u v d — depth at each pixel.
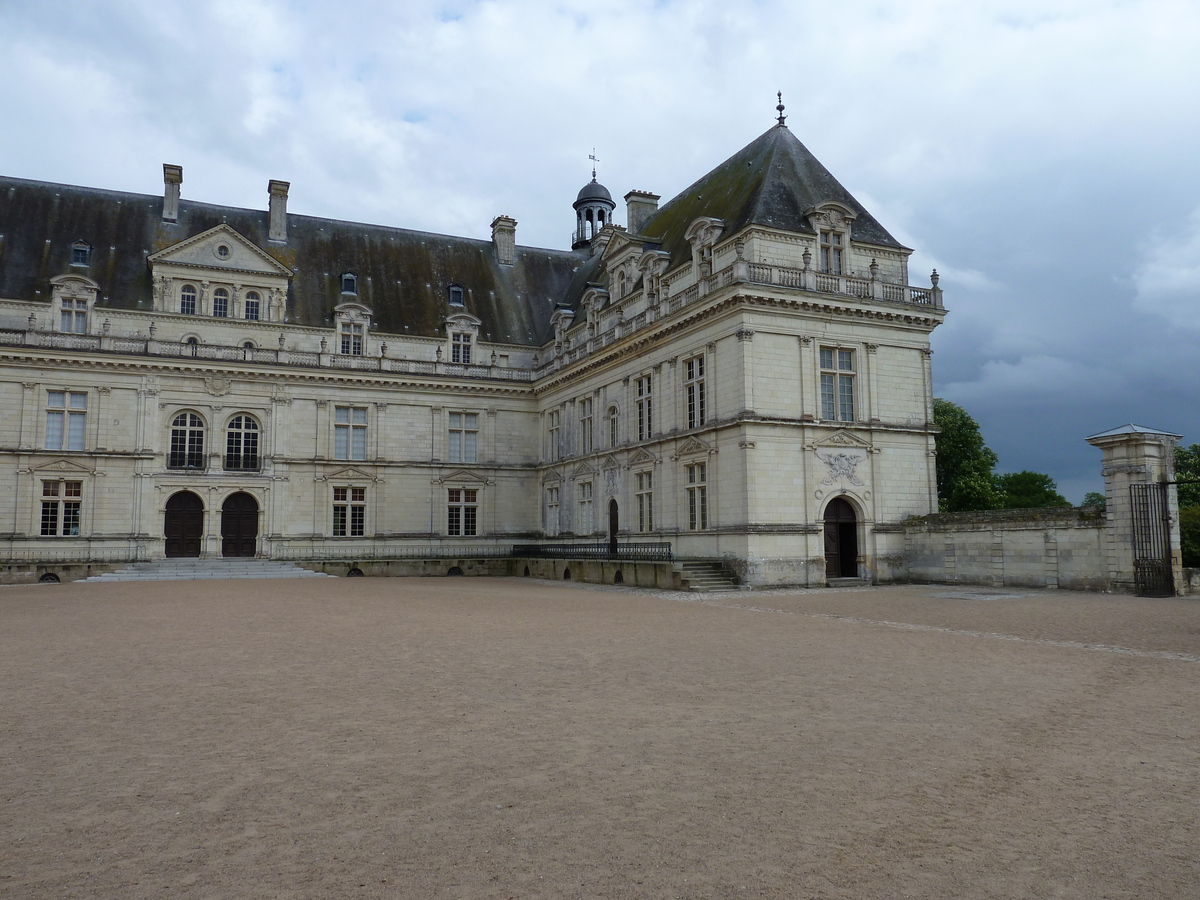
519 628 18.84
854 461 35.91
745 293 33.78
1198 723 9.76
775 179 37.78
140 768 7.96
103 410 45.47
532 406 54.38
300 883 5.53
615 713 10.20
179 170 51.66
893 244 38.59
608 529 44.06
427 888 5.46
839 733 9.28
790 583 33.66
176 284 48.22
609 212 66.50
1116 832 6.50
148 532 45.66
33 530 44.00
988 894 5.45
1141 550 27.22
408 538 50.66
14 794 7.23
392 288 54.62
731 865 5.84
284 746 8.71
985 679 12.39
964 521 33.84
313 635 17.44
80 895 5.34
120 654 14.77
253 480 47.91
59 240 48.28
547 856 5.96
